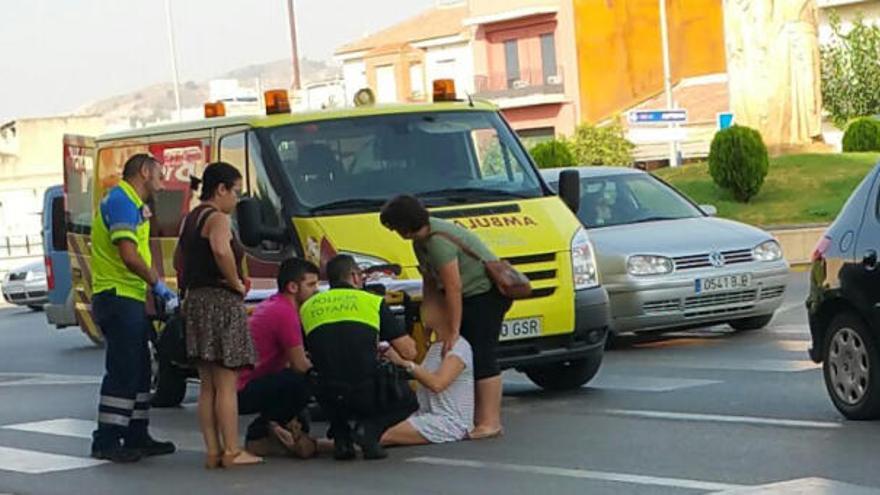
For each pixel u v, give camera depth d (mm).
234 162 13984
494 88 72812
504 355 12977
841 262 11195
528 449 11031
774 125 34875
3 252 65062
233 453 11203
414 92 79625
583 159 59750
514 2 70875
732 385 13602
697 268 17000
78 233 18531
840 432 10820
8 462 12055
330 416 11023
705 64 70188
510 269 11492
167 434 13203
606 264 16953
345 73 84625
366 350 10891
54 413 15164
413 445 11422
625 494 9188
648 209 18562
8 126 74625
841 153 33750
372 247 12766
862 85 61000
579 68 68875
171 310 11859
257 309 11500
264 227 13297
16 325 31922
